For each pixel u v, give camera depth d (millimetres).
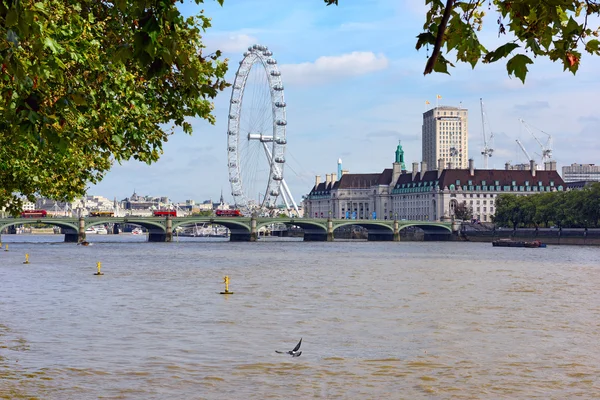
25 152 44062
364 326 70938
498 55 11500
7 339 61781
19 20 12789
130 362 52906
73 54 24125
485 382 48281
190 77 15000
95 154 51875
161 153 37875
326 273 138125
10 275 133875
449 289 107125
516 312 81500
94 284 115062
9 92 16828
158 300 92375
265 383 47281
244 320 74625
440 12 11945
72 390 44438
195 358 54750
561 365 53469
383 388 46406
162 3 13188
